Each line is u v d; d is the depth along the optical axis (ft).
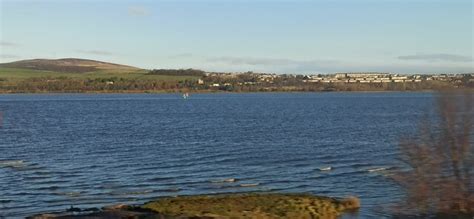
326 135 242.37
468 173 68.23
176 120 351.46
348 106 527.81
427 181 70.13
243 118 367.25
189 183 129.29
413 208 72.28
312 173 141.49
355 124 305.53
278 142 215.51
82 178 136.15
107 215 92.94
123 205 100.17
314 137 233.96
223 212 90.99
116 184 128.36
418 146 70.49
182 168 151.12
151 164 158.40
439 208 69.92
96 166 155.33
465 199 68.64
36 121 345.92
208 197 101.91
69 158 172.35
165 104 599.98
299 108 497.46
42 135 249.75
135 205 100.32
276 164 157.58
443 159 69.05
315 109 476.95
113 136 243.60
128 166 155.02
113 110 479.82
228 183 129.08
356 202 99.45
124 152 186.19
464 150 67.87
